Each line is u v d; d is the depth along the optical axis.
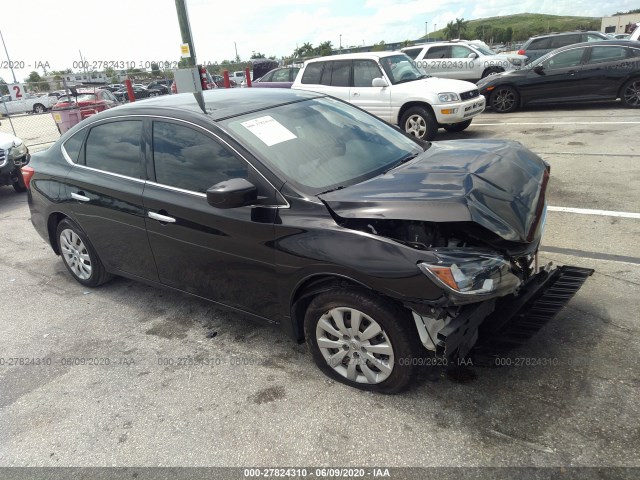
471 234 2.66
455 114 9.21
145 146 3.64
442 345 2.49
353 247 2.61
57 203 4.34
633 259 4.12
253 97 3.83
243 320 3.84
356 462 2.43
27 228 6.73
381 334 2.72
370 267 2.53
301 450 2.54
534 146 8.34
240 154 3.10
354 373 2.90
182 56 11.76
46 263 5.40
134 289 4.57
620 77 10.92
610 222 4.91
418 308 2.46
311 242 2.74
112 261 4.20
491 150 3.40
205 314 3.99
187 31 11.51
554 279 3.30
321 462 2.46
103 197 3.88
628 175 6.25
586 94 11.40
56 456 2.67
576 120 10.28
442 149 3.62
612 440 2.38
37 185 4.54
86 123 4.22
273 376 3.13
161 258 3.67
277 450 2.55
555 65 11.65
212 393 3.03
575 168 6.79
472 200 2.59
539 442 2.42
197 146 3.32
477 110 9.66
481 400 2.72
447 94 9.22
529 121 10.81
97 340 3.76
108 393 3.13
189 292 3.66
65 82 13.90
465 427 2.55
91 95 15.70
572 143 8.24
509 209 2.72
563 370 2.88
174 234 3.43
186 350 3.51
